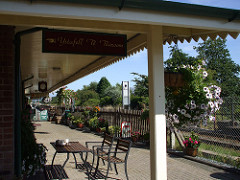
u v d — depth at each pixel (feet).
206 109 13.78
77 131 51.39
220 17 10.72
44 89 34.88
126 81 41.88
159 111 12.11
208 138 27.48
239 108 25.79
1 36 14.01
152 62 12.23
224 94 72.90
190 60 14.67
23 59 23.43
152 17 10.00
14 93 14.57
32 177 17.72
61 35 13.11
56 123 71.92
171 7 9.87
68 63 26.14
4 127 13.79
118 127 41.19
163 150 12.13
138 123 37.06
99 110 50.24
